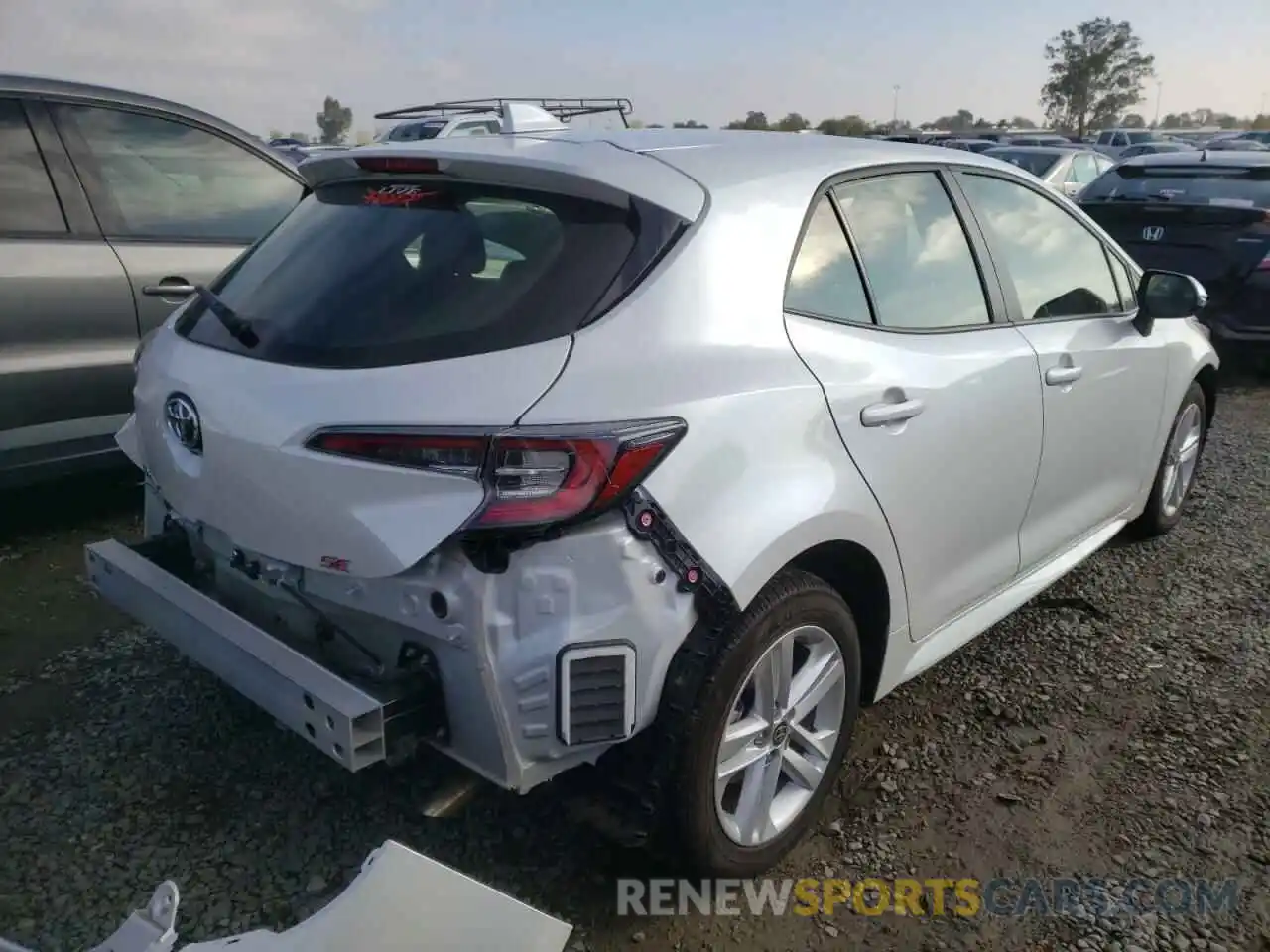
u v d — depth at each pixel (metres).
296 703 2.20
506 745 2.15
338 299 2.40
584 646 2.12
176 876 2.62
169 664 3.58
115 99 4.61
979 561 3.33
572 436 2.06
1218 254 7.53
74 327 4.34
